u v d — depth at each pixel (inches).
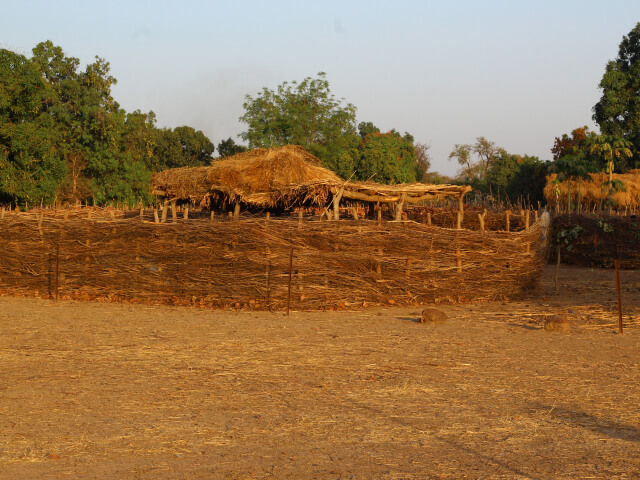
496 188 2380.7
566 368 337.4
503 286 608.4
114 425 238.7
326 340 411.8
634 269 918.4
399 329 455.5
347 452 211.9
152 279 584.7
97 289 607.2
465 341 411.8
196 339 412.8
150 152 2347.4
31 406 261.6
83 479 187.5
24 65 1414.9
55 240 618.5
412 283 575.2
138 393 283.3
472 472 194.9
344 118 2342.5
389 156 2276.1
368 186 583.2
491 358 361.1
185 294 574.2
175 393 283.7
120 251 594.2
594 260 957.2
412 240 576.1
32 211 695.1
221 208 680.4
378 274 565.3
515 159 2428.6
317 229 556.1
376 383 303.4
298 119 2295.8
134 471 194.2
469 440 224.5
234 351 375.6
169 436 226.8
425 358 360.2
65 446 215.9
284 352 373.7
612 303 585.9
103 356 359.9
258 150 644.7
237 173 604.1
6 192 1393.9
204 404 267.0
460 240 592.7
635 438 227.5
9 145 1417.3
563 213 1019.3
